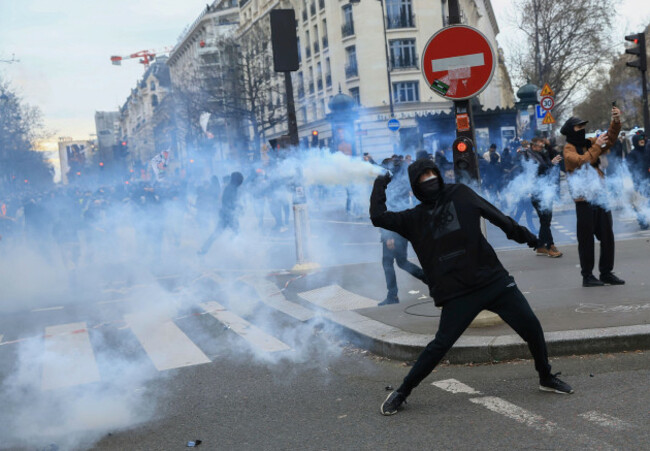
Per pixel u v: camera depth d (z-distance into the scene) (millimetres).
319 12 50156
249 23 60438
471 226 4551
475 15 69125
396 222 4699
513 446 3969
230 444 4488
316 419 4816
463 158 6430
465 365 5797
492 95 70688
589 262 8094
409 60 46844
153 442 4648
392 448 4121
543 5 44062
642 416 4254
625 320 6141
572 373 5266
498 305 4660
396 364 6102
